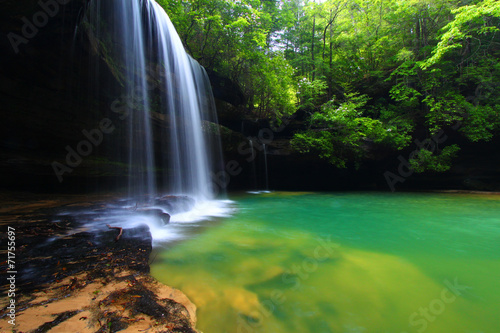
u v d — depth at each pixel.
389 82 19.86
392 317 2.66
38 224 4.62
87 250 3.80
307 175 19.66
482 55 17.17
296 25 25.78
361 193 16.20
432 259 4.54
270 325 2.45
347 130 17.06
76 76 7.62
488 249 5.17
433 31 18.84
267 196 14.87
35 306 2.23
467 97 16.94
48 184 8.15
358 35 21.62
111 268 3.33
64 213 5.68
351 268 4.00
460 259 4.56
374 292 3.21
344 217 8.62
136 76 10.03
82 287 2.71
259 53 17.39
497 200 12.63
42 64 6.81
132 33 9.66
